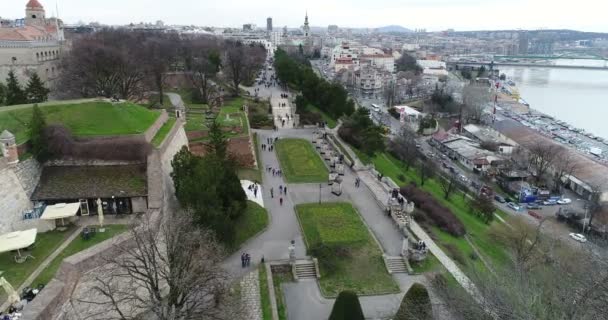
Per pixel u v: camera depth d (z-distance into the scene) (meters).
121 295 38.78
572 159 123.75
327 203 72.25
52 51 140.12
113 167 55.97
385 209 70.44
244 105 125.69
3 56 123.12
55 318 34.00
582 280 37.00
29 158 52.72
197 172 53.22
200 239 40.34
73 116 61.22
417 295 39.47
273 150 100.12
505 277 36.62
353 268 54.62
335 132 118.88
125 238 43.22
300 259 55.25
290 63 170.00
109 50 110.88
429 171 103.69
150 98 123.50
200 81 134.25
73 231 47.97
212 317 37.47
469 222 79.94
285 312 46.47
